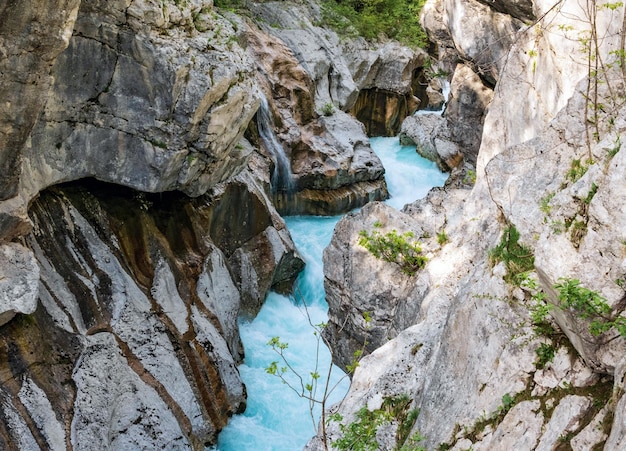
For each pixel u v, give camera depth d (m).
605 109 6.46
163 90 9.22
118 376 8.77
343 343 10.95
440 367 6.45
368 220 10.91
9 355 7.82
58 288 8.89
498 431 5.09
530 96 10.40
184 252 10.98
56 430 7.75
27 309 7.75
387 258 10.29
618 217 4.64
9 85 6.79
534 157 7.14
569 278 4.68
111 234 10.01
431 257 9.95
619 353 4.48
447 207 11.72
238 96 10.08
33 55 6.78
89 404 8.21
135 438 8.38
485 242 9.09
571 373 4.90
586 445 4.47
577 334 4.58
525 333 5.32
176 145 9.59
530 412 4.95
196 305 10.55
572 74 8.85
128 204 10.41
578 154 6.34
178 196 11.28
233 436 9.68
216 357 9.99
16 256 7.80
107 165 9.62
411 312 9.38
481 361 5.67
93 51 8.89
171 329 9.77
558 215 5.07
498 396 5.27
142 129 9.46
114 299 9.49
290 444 9.65
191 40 9.66
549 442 4.66
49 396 7.95
